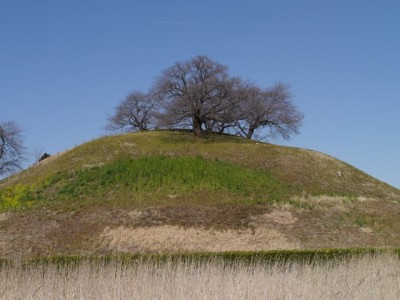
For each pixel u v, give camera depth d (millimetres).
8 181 59000
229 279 19656
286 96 81875
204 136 71875
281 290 18016
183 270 21344
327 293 17844
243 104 78688
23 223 42750
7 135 82250
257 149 65875
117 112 95688
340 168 63594
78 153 63344
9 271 20234
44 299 17141
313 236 42125
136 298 17125
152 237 39250
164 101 74875
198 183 52688
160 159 59188
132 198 48250
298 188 55406
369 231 44406
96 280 19562
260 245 39219
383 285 18875
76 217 43688
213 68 73875
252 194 51000
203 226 41938
